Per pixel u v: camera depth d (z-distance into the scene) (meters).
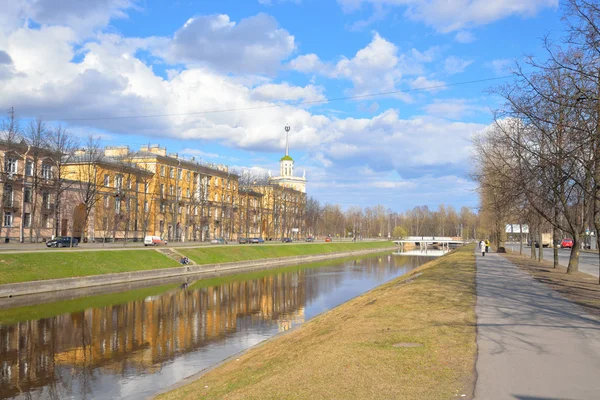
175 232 91.06
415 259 99.00
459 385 9.09
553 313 16.83
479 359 10.82
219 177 110.00
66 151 68.25
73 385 17.38
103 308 33.38
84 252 46.97
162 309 34.00
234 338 25.34
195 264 60.50
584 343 12.39
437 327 14.39
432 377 9.57
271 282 52.91
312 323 25.02
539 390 8.79
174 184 94.62
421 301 19.95
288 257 84.81
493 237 91.69
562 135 20.77
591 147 18.77
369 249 133.25
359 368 10.25
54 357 21.28
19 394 16.50
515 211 34.53
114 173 79.12
